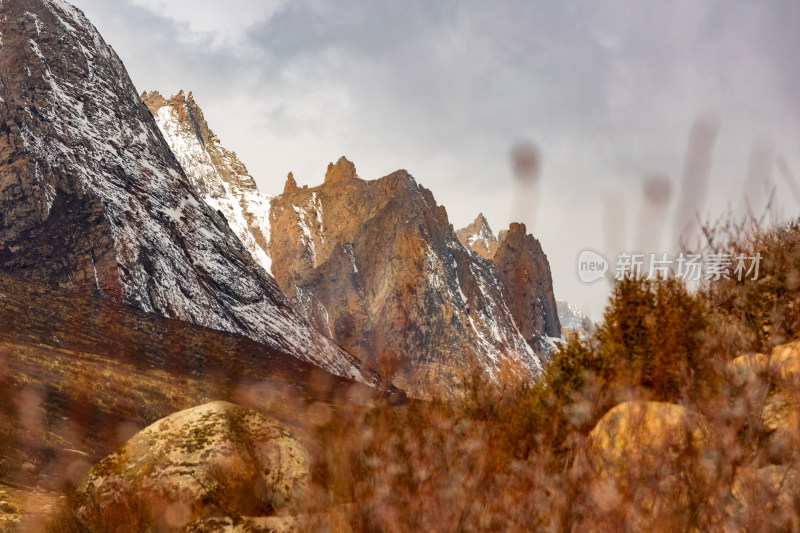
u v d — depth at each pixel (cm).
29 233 10775
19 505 884
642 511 271
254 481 536
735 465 283
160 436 597
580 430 328
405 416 370
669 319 379
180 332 8512
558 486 298
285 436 590
